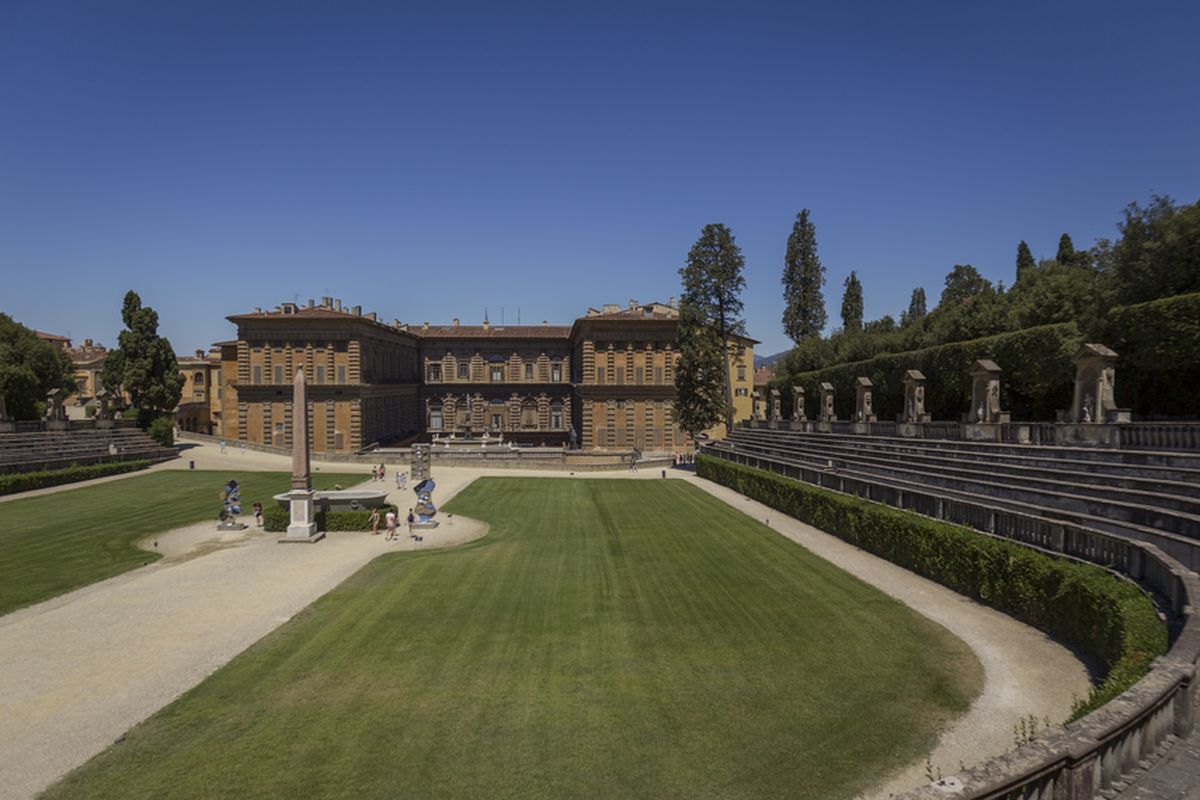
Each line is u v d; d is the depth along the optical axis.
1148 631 12.80
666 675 16.11
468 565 28.08
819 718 13.70
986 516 23.58
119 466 62.84
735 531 34.34
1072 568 17.34
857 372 63.19
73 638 19.61
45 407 76.00
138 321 78.50
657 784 11.62
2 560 29.62
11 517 40.59
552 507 45.22
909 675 15.55
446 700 15.02
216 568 28.41
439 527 38.53
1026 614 18.89
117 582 26.12
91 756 13.01
